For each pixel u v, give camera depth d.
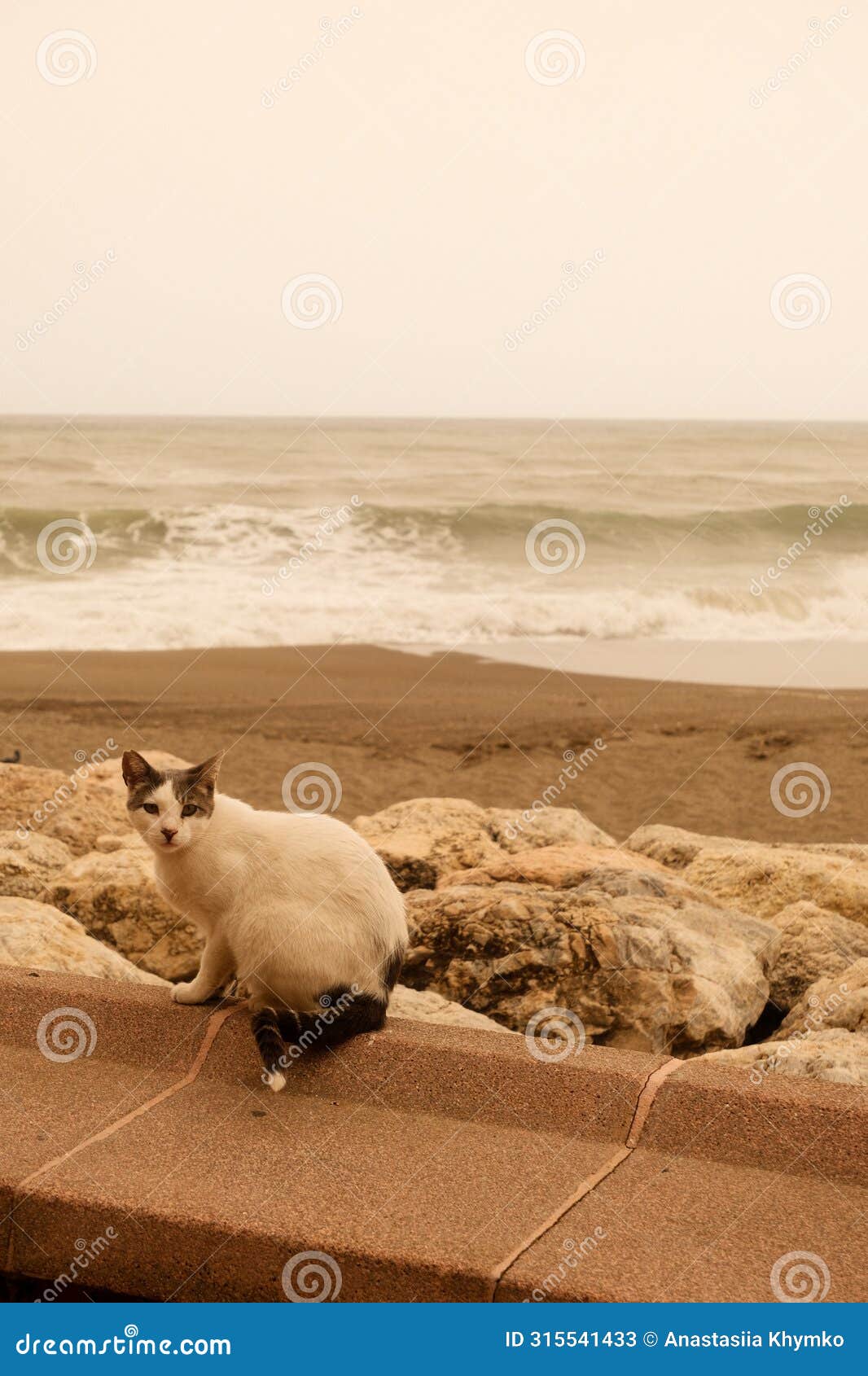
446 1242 2.80
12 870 6.21
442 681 14.09
